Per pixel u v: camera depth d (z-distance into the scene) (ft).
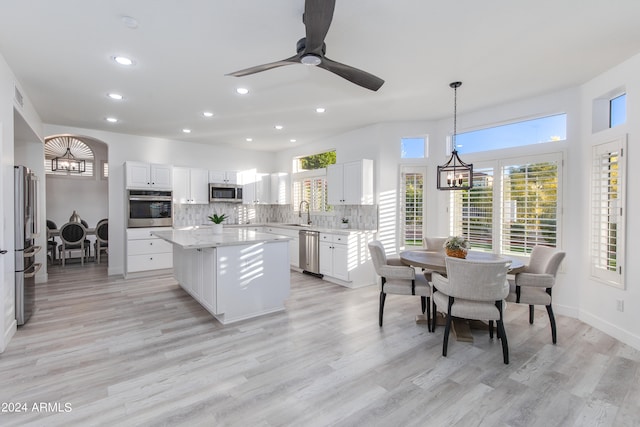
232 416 6.21
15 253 10.25
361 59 9.49
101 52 8.96
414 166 16.34
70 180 25.45
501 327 8.41
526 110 12.81
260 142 21.33
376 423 6.04
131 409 6.39
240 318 11.25
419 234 16.25
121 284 16.19
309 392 7.00
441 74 10.53
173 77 10.66
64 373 7.71
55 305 12.80
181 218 21.06
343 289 15.60
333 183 18.19
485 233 14.05
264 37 8.23
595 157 10.80
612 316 10.10
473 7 6.97
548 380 7.54
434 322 10.37
